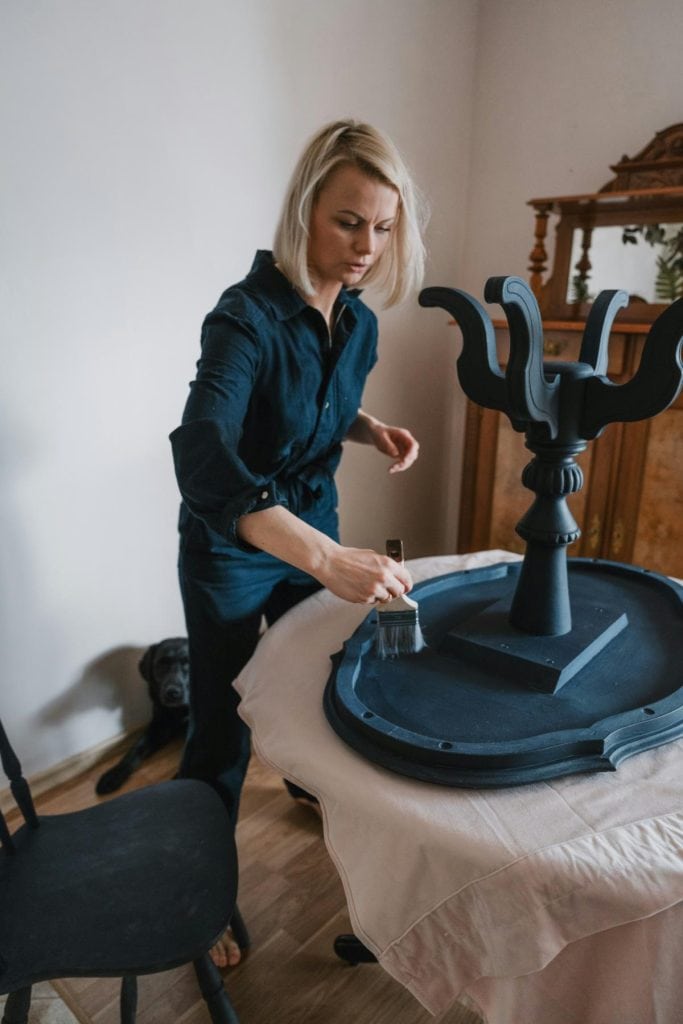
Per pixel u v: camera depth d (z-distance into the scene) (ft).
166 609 6.69
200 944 2.89
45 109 4.91
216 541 4.03
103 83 5.17
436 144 8.29
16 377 5.20
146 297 5.83
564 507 3.16
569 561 4.32
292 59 6.42
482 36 8.33
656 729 2.62
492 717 2.74
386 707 2.83
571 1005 2.28
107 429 5.82
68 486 5.69
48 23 4.80
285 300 3.83
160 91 5.51
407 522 9.64
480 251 9.00
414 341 8.91
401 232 3.91
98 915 3.02
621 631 3.43
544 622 3.20
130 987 3.63
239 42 5.96
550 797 2.35
